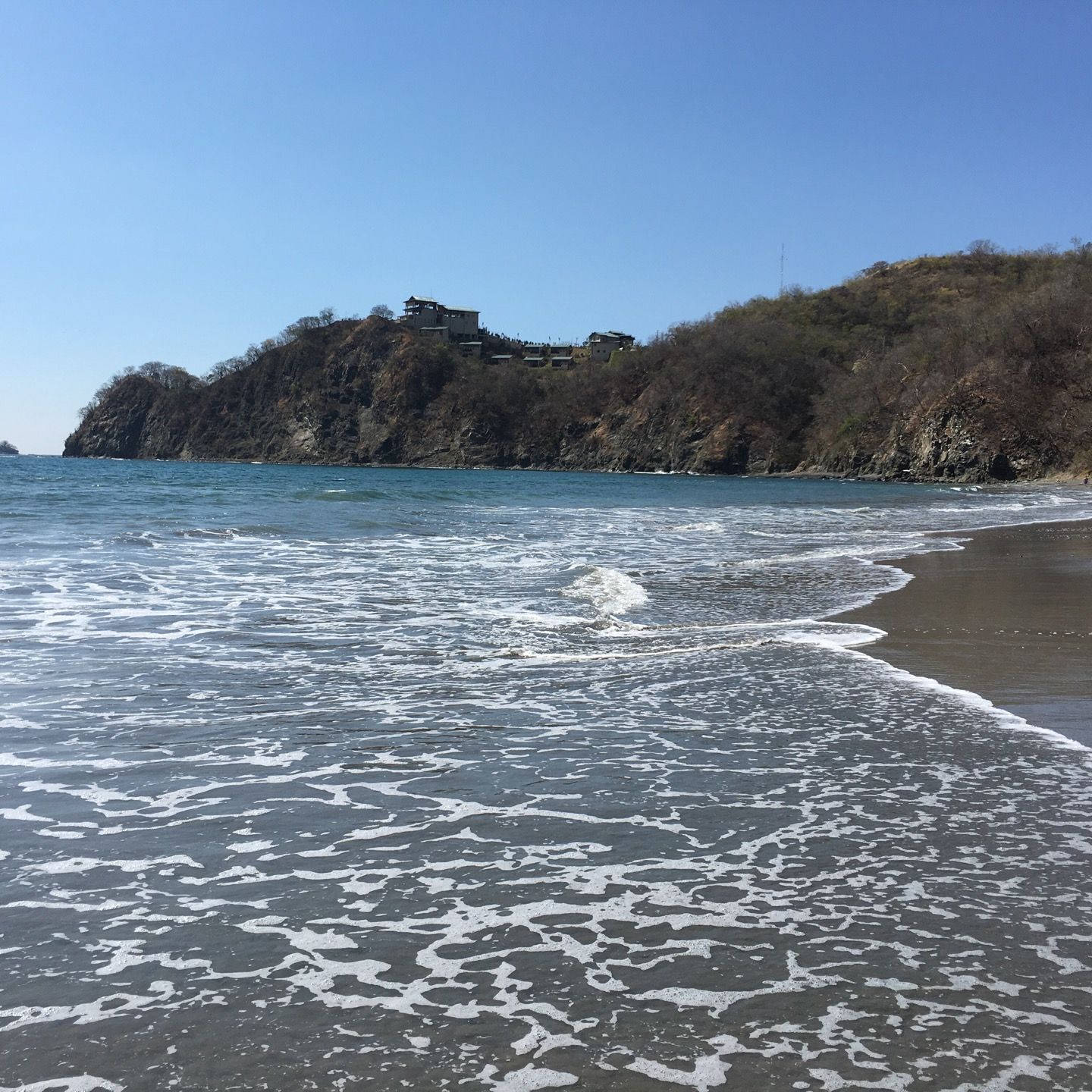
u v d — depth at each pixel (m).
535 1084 2.68
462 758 5.60
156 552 16.73
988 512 37.44
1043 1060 2.78
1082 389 88.50
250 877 3.98
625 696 7.07
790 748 5.78
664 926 3.55
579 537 22.25
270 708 6.67
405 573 14.48
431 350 180.12
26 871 4.00
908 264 181.00
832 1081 2.69
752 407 132.62
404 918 3.62
